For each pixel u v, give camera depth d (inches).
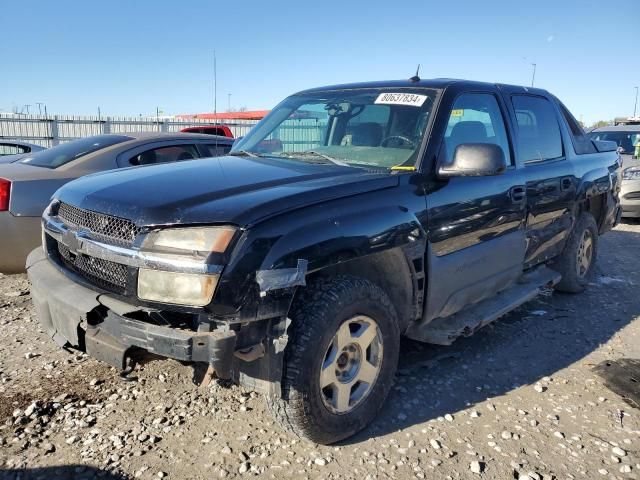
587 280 221.5
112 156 230.2
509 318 193.8
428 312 132.3
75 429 118.7
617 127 480.4
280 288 97.7
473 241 143.0
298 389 104.7
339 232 107.0
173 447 113.7
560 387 143.5
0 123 909.8
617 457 114.2
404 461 111.0
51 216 129.6
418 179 129.0
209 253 95.3
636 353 165.8
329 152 147.1
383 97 151.7
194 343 94.9
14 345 160.4
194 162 141.9
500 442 118.6
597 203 227.1
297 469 107.7
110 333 105.0
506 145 163.6
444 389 141.0
